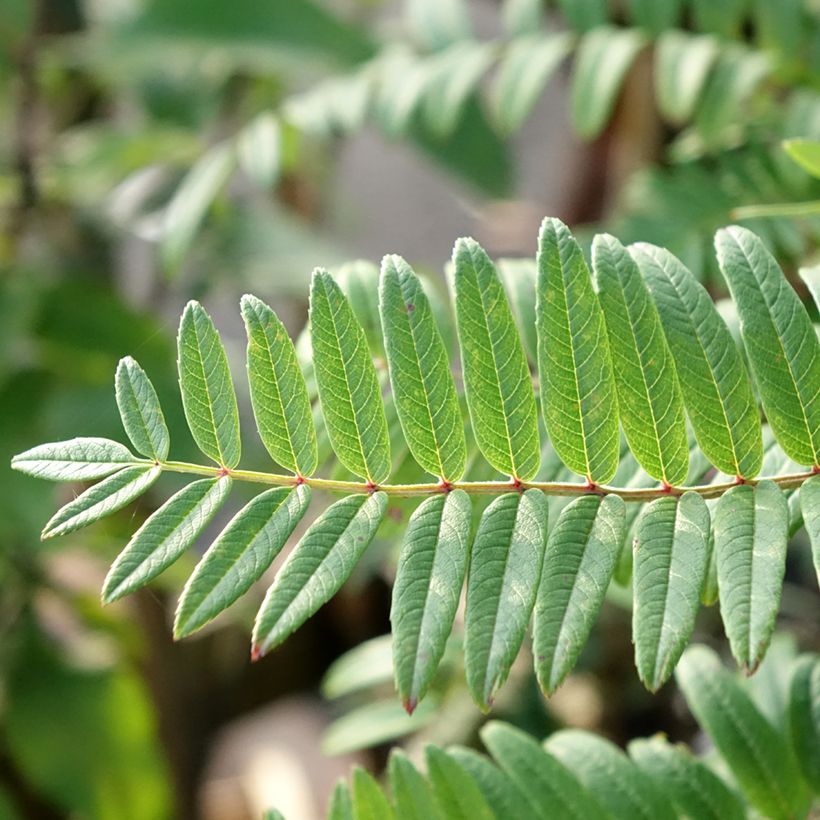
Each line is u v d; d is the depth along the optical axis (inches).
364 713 17.4
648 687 8.9
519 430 9.5
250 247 22.2
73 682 22.2
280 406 9.5
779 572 9.0
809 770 11.7
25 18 21.6
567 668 9.0
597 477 9.5
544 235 9.5
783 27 15.6
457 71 16.8
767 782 11.6
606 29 16.4
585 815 11.2
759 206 14.5
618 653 18.7
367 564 17.2
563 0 16.7
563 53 16.4
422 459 9.5
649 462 9.6
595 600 9.1
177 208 17.7
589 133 15.6
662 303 9.7
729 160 15.0
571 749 11.9
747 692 12.1
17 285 21.3
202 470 9.4
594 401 9.5
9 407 20.5
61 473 9.3
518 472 9.6
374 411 9.5
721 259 9.7
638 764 11.8
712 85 15.4
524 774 11.4
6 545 20.7
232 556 9.2
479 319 9.5
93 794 21.9
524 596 9.1
